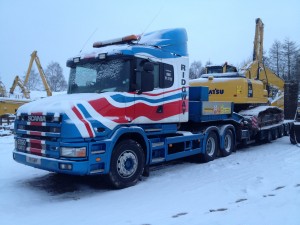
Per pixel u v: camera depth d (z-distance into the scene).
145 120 7.69
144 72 7.48
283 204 5.70
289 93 17.81
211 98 13.84
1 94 32.81
